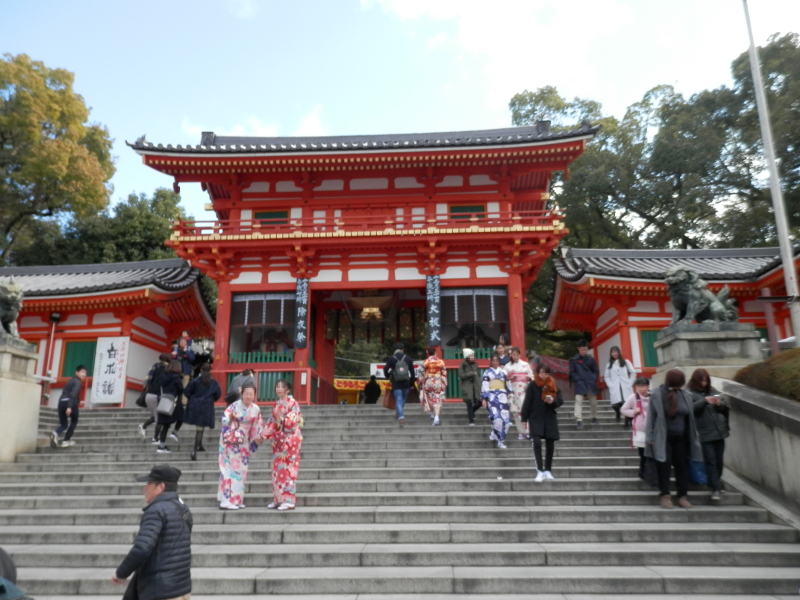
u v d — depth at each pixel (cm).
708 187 3247
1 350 1139
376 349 4888
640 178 3553
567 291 2172
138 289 1917
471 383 1241
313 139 2339
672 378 794
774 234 3158
